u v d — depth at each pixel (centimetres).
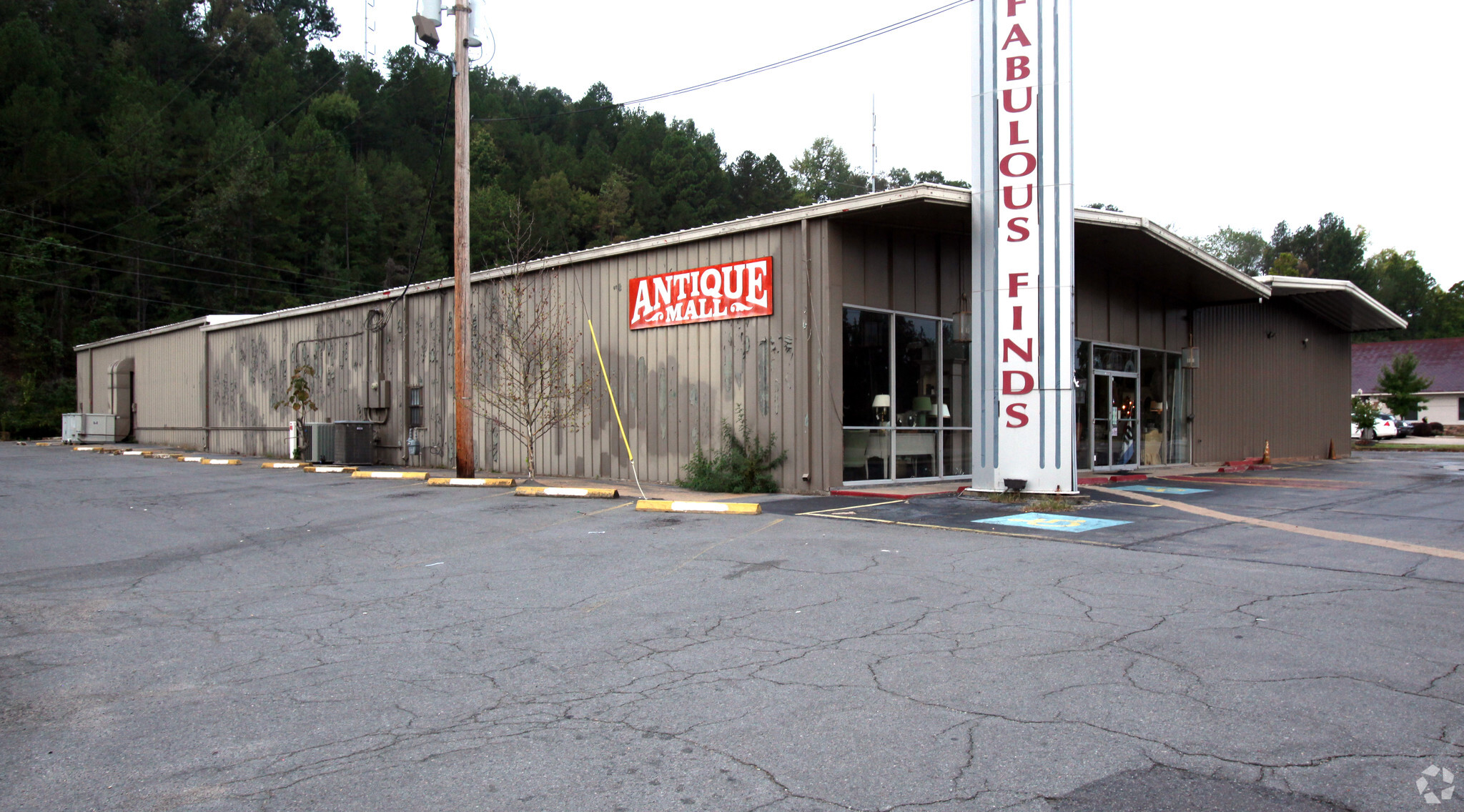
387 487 1534
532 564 805
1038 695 423
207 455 2602
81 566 852
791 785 331
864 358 1370
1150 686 434
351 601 678
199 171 6272
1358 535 904
